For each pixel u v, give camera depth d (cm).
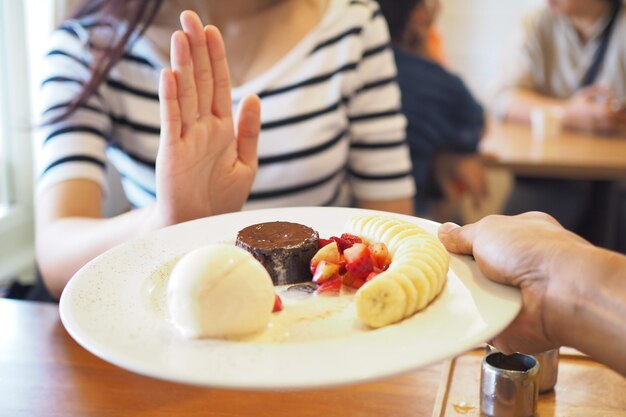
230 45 95
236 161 71
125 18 90
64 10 107
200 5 93
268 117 92
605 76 207
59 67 89
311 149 92
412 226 59
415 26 157
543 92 218
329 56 93
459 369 59
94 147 86
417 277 49
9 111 166
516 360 56
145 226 69
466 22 260
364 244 58
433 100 154
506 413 52
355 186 103
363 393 56
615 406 53
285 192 94
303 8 94
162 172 65
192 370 42
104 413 54
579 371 58
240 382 41
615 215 183
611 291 48
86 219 79
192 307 46
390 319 48
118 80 90
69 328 46
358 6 96
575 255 49
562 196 189
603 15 204
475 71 265
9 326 67
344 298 55
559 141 178
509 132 191
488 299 50
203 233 62
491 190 263
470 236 55
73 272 74
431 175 169
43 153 86
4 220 164
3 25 160
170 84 62
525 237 51
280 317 52
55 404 56
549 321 50
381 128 98
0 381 58
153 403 56
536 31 215
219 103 67
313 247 60
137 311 50
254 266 49
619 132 188
